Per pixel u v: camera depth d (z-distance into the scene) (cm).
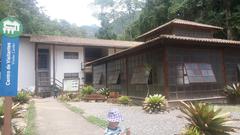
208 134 809
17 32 654
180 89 1738
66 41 3666
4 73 643
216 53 1933
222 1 3272
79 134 975
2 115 889
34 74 3616
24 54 3622
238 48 2030
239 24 3094
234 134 940
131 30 5312
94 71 3216
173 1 3891
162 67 1752
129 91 2220
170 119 1309
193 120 836
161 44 1738
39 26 6128
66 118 1352
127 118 1359
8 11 4478
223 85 1936
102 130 1040
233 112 1495
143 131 1040
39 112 1584
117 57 2392
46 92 3462
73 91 2911
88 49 4050
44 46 3675
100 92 2580
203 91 1828
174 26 2161
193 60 1819
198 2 3350
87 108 1786
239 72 2025
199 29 2242
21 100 2081
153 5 4466
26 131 1016
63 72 3728
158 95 1602
